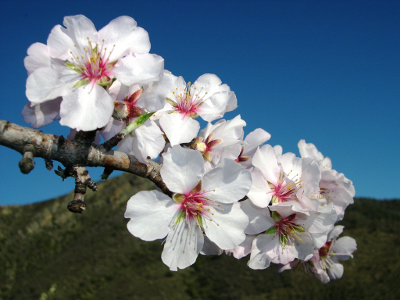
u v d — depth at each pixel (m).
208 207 0.12
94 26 0.11
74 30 0.10
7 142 0.09
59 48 0.10
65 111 0.09
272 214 0.13
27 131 0.09
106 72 0.10
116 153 0.10
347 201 0.17
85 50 0.10
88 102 0.10
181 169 0.11
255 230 0.13
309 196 0.13
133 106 0.11
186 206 0.12
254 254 0.13
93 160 0.10
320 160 0.18
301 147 0.19
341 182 0.17
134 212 0.11
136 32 0.11
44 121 0.10
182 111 0.13
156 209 0.11
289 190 0.13
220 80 0.15
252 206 0.13
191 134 0.13
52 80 0.10
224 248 0.12
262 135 0.15
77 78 0.10
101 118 0.10
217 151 0.14
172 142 0.12
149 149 0.11
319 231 0.13
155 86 0.11
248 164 0.15
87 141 0.10
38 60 0.10
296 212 0.13
